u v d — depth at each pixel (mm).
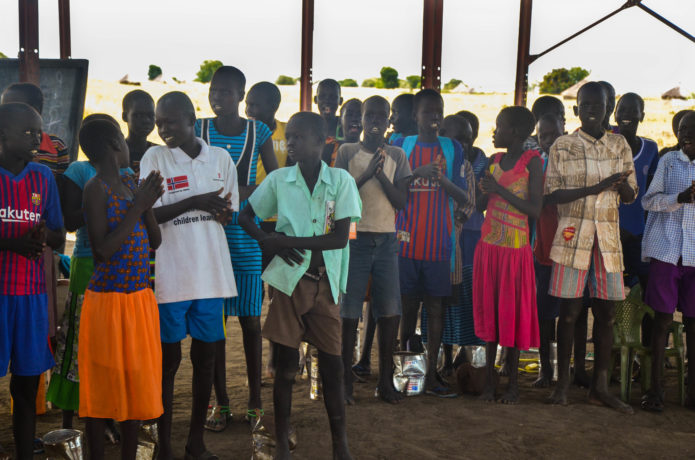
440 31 7656
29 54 7367
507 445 4047
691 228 4750
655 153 5699
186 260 3506
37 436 4016
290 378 3523
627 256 5578
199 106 28172
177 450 3861
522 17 7777
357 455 3844
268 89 5242
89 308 3105
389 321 4848
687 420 4605
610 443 4117
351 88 33281
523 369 5941
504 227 4871
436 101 5164
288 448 3539
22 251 3221
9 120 3197
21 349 3275
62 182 3801
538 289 5355
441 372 5691
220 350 4199
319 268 3486
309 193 3512
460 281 5414
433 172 4875
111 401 3088
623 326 5152
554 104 6246
